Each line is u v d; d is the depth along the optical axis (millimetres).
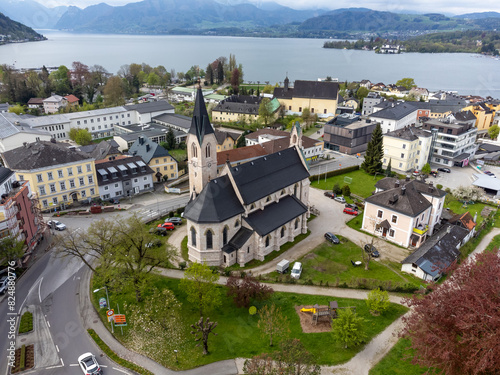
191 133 75688
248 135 151375
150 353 52375
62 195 97312
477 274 45344
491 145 158625
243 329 56594
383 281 66250
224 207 70688
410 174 126938
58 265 72875
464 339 38281
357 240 83062
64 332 55875
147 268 71062
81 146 139500
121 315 55344
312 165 135000
